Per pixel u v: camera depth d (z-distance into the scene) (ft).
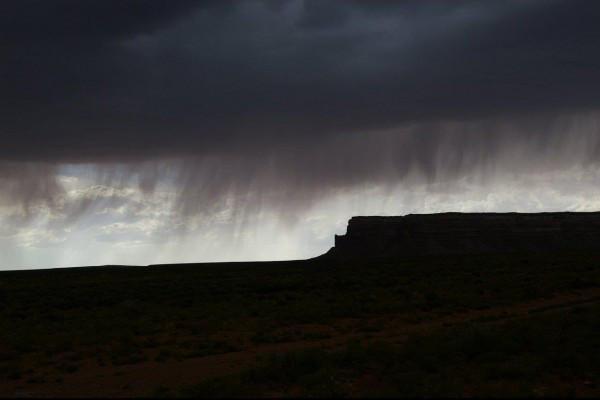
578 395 53.57
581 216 631.15
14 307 159.74
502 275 207.62
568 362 64.49
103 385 63.98
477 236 609.83
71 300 171.94
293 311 129.39
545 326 84.89
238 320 119.44
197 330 107.34
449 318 112.57
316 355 65.00
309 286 192.03
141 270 370.32
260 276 266.57
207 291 188.24
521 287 159.84
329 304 141.38
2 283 258.37
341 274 252.42
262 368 61.46
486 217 633.20
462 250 589.32
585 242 590.14
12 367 76.64
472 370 62.28
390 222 652.48
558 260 278.87
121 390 60.54
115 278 284.61
